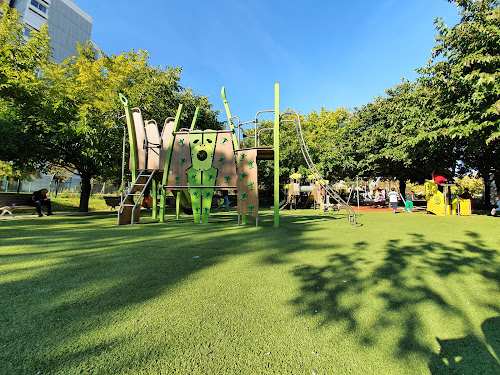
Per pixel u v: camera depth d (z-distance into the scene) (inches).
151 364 62.5
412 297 102.3
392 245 199.9
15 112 416.2
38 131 431.8
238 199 322.0
